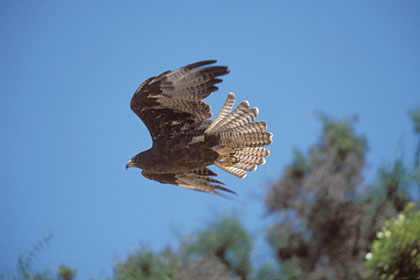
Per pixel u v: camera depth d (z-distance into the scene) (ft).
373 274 131.95
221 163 104.99
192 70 94.38
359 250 186.80
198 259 171.83
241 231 182.91
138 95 100.12
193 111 102.01
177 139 102.94
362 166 200.23
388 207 183.01
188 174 117.50
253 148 111.96
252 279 176.55
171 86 95.96
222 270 171.32
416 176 184.44
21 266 138.21
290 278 183.42
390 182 185.78
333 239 190.90
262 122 103.19
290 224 197.67
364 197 192.34
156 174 116.57
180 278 167.12
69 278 148.15
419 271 124.57
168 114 102.32
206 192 119.03
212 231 182.39
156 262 169.78
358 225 187.83
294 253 194.90
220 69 93.15
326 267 188.03
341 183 196.24
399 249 126.00
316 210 196.24
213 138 103.35
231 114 103.35
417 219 128.67
